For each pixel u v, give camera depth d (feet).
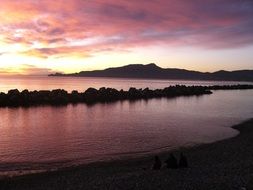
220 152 121.70
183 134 168.04
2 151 131.44
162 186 75.92
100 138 158.20
